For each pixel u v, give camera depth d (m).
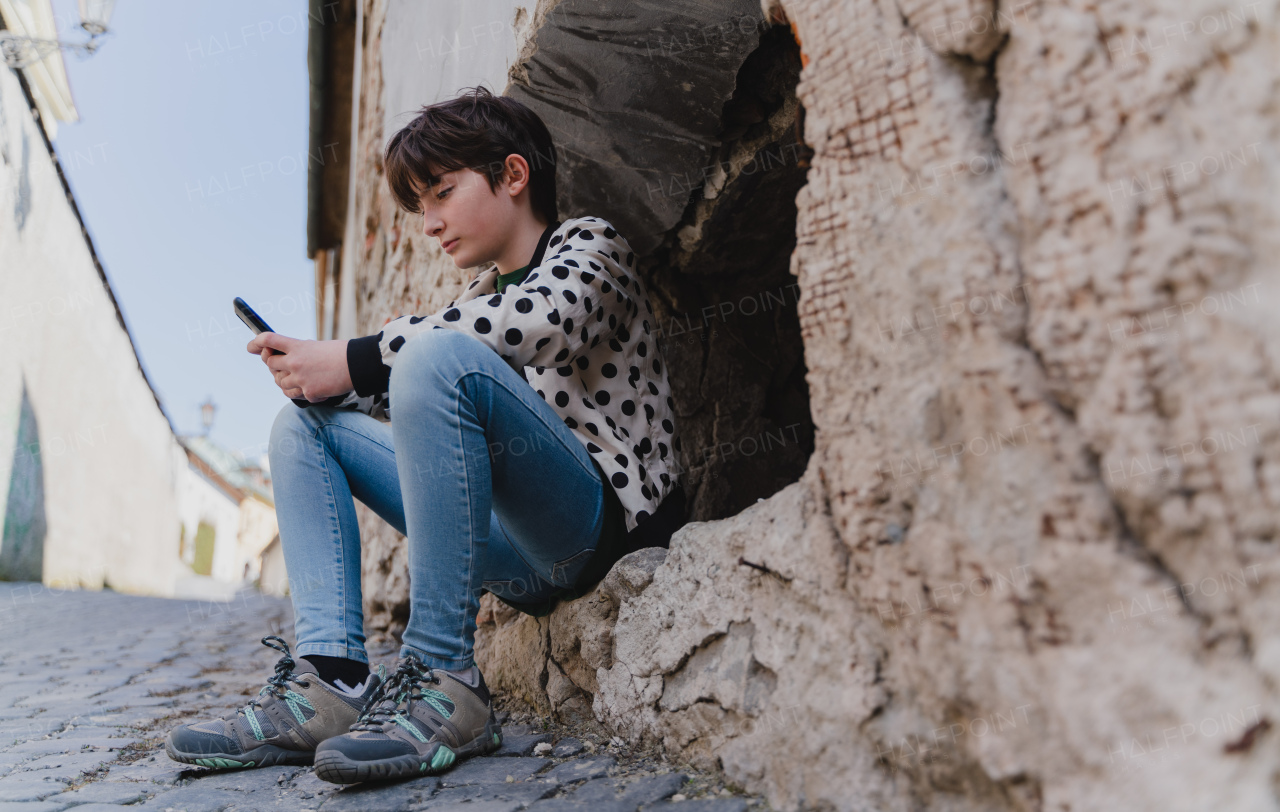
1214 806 0.71
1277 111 0.73
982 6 0.88
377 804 1.11
